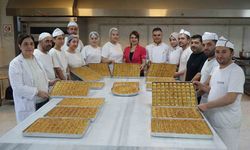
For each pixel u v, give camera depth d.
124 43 6.42
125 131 1.66
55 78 3.11
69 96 2.46
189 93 2.26
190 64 3.16
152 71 3.54
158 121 1.74
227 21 6.20
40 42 2.90
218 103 1.98
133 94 2.55
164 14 5.38
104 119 1.88
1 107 5.00
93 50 4.04
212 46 2.50
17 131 1.65
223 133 2.13
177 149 1.40
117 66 3.71
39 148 1.42
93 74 3.36
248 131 3.77
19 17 5.42
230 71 2.03
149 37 6.37
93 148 1.42
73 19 5.32
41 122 1.72
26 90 2.38
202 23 6.23
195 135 1.52
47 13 5.26
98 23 6.36
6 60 6.07
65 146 1.44
